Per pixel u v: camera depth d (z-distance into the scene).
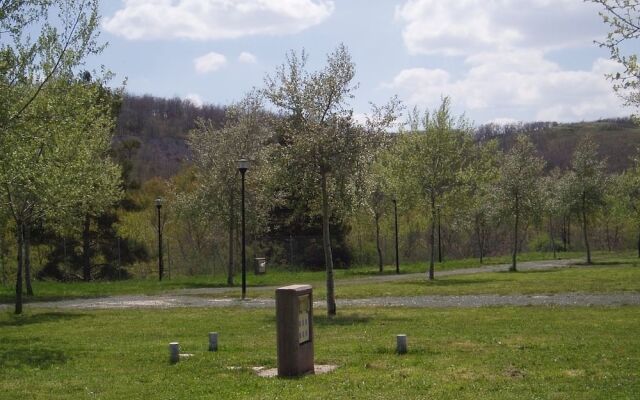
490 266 51.84
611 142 101.38
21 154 17.77
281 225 53.50
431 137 39.72
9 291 35.03
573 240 75.38
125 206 50.56
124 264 49.47
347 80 22.73
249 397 9.74
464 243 66.94
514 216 47.75
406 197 40.31
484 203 51.75
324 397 9.59
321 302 27.58
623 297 26.06
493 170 46.12
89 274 47.34
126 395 10.36
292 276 44.03
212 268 51.88
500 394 9.53
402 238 61.16
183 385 10.91
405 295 29.67
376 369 11.81
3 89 16.81
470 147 45.16
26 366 13.38
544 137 109.75
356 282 38.59
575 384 10.19
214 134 40.97
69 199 25.20
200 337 17.44
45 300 30.89
